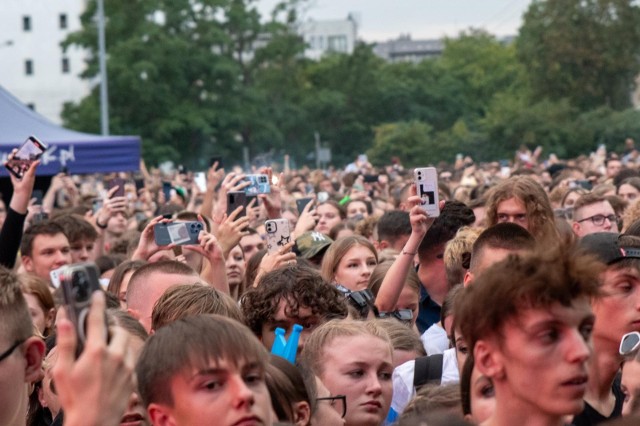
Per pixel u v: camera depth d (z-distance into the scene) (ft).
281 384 21.08
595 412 23.08
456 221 37.32
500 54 531.09
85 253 48.16
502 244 27.73
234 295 41.68
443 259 36.91
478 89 496.23
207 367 16.98
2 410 18.84
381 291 33.14
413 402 20.56
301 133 398.42
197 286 26.17
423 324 37.22
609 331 23.38
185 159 366.02
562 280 15.47
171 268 29.78
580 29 360.89
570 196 60.75
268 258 33.68
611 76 362.53
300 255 43.21
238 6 388.16
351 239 37.88
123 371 14.76
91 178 192.03
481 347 15.97
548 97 363.35
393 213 45.80
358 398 24.49
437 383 25.04
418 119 416.05
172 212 57.98
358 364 24.56
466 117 443.32
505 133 336.90
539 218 34.76
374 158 364.38
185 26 370.94
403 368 28.37
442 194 58.80
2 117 92.73
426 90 432.25
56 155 91.50
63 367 14.58
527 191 34.63
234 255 41.50
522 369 15.57
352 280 37.37
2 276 19.26
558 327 15.57
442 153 354.54
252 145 376.48
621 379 21.83
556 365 15.49
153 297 29.25
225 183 41.83
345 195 89.20
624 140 317.83
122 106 357.00
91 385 14.51
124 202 55.16
